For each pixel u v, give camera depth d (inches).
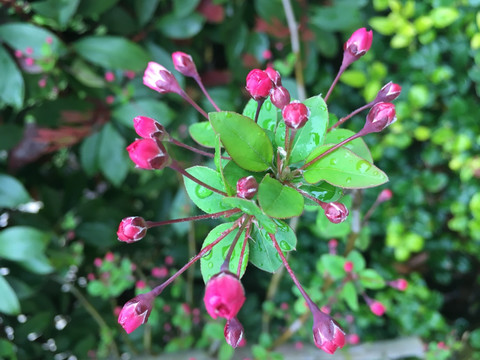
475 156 13.1
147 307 5.0
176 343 12.9
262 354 11.2
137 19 11.1
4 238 10.3
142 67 10.1
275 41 12.5
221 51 13.3
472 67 13.1
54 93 11.5
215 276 4.3
